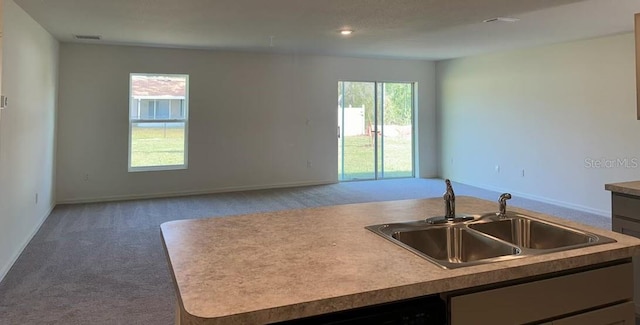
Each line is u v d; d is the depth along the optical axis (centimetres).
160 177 668
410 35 543
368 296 104
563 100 581
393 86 837
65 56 603
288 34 540
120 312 271
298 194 682
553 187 601
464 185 761
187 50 669
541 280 127
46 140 527
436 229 170
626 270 141
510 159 672
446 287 113
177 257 132
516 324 124
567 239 165
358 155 821
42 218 506
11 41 369
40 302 285
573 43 566
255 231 164
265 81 725
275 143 740
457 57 771
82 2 383
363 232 161
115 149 639
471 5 392
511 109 668
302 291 104
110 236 448
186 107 682
